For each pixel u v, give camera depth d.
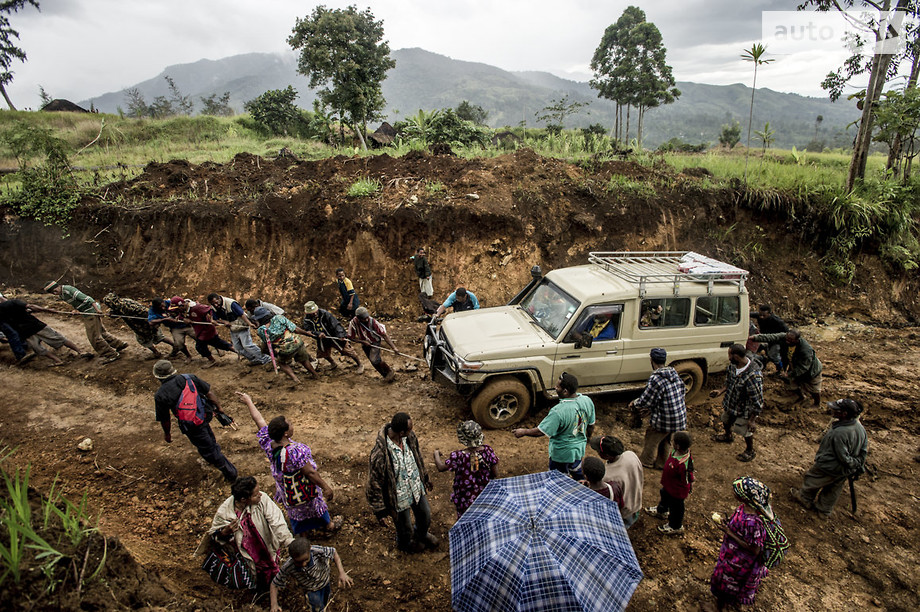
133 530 5.04
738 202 12.60
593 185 12.23
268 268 11.30
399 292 11.02
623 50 38.72
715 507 5.77
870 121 13.18
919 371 9.19
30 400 7.59
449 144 18.19
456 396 7.95
